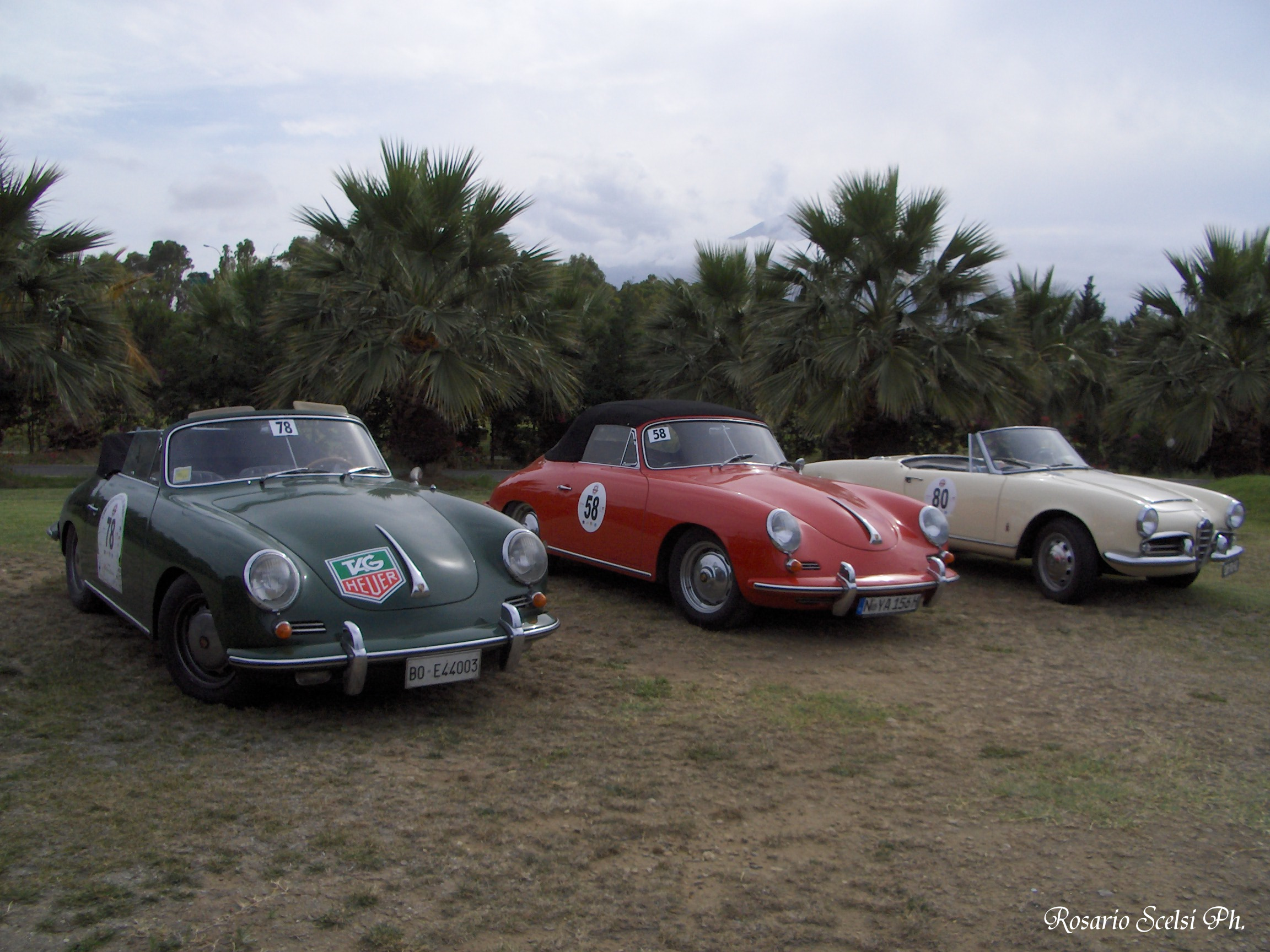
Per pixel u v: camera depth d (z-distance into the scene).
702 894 2.46
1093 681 4.70
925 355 12.12
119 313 14.80
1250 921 2.40
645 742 3.60
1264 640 5.66
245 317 17.83
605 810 2.97
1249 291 15.76
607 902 2.40
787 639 5.29
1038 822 2.99
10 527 7.89
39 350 12.20
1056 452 7.55
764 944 2.22
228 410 4.71
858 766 3.42
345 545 3.70
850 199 12.65
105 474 5.04
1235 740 3.84
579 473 6.42
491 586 3.89
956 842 2.83
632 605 6.03
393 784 3.09
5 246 12.18
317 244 13.55
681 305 16.98
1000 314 12.57
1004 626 5.90
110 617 5.03
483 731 3.64
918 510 5.57
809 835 2.84
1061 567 6.65
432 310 12.79
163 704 3.75
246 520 3.80
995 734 3.84
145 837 2.63
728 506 5.25
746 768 3.36
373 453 4.98
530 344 13.49
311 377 12.84
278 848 2.61
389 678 4.24
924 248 12.47
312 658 3.37
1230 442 17.06
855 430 13.06
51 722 3.50
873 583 5.00
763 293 15.36
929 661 4.99
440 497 4.41
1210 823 3.01
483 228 13.43
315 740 3.46
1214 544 6.68
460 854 2.63
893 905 2.43
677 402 6.44
